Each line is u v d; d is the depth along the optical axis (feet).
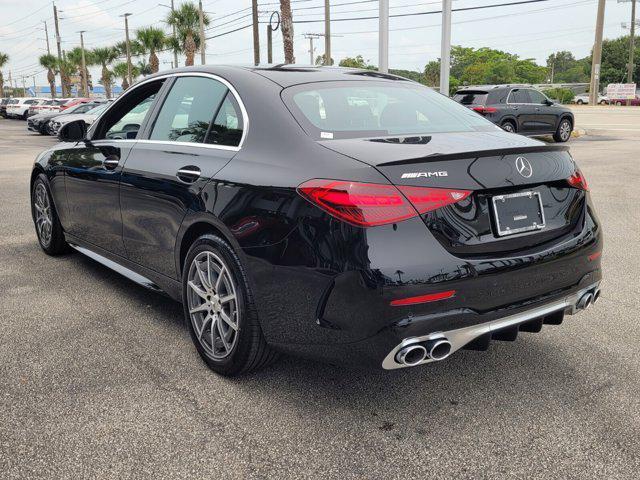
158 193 10.93
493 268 8.13
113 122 13.65
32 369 10.19
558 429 8.43
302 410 8.93
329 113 9.59
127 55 179.01
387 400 9.24
